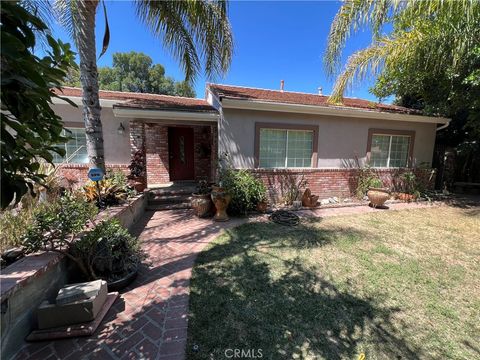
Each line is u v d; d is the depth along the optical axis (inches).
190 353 94.0
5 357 87.3
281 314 117.4
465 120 442.3
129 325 108.1
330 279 150.5
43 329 101.1
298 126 338.6
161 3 235.3
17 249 119.0
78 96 337.7
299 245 202.5
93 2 193.6
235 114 311.1
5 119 63.2
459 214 311.1
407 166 416.2
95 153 212.2
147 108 285.9
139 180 314.7
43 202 158.4
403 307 125.3
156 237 218.4
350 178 376.8
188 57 295.0
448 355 96.7
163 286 139.9
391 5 209.3
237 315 116.0
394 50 272.1
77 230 129.0
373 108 387.2
